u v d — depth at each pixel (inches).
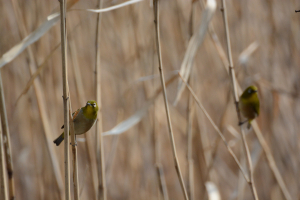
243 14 486.9
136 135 447.2
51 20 203.9
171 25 473.1
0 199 206.2
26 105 454.3
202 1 311.3
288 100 442.9
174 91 553.6
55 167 318.0
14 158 465.7
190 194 326.0
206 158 369.4
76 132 238.2
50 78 408.2
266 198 450.3
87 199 411.2
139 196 437.1
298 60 456.4
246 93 325.7
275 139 431.8
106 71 480.1
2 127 213.9
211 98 505.0
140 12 420.8
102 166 287.1
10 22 419.2
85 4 466.6
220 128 347.9
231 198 374.9
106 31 467.5
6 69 451.5
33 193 441.7
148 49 424.5
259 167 457.4
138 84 441.1
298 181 426.0
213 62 502.0
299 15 468.1
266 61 482.0
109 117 499.5
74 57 315.6
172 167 518.3
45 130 312.3
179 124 450.6
